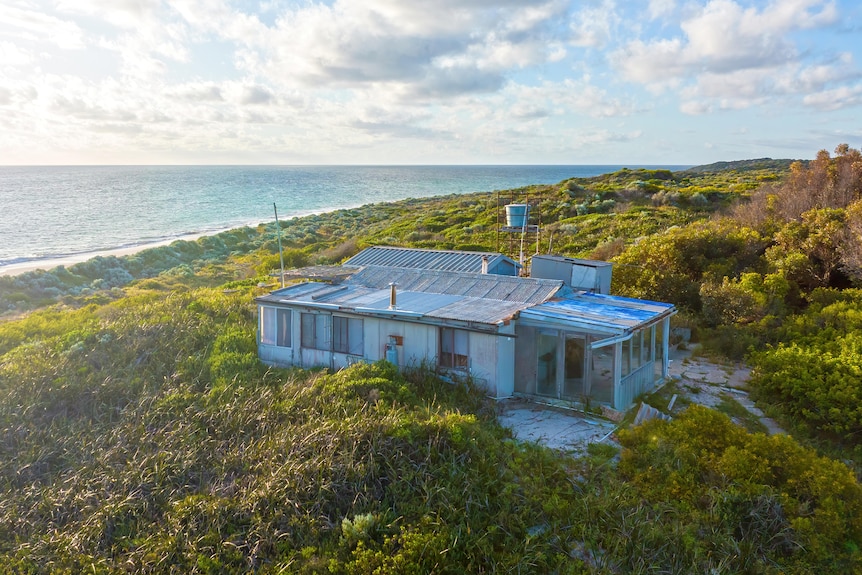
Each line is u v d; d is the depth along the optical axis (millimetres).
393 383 13117
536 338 13914
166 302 22250
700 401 14148
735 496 8984
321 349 16031
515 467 10117
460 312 14422
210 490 10039
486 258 19516
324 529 8852
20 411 12742
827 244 22734
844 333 16297
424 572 7949
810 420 12617
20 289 33781
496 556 8320
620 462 10281
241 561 8547
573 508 9172
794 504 8867
